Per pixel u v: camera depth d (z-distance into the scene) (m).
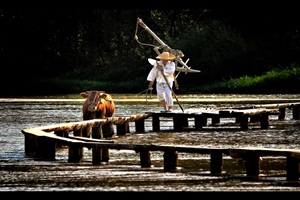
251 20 87.31
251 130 37.12
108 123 34.62
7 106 57.00
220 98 64.88
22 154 28.05
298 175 21.97
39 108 54.41
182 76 88.94
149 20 103.62
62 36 103.12
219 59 87.44
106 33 103.94
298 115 44.69
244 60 86.44
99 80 99.94
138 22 38.03
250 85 77.25
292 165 21.95
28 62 102.69
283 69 80.69
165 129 38.72
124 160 26.41
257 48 86.88
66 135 31.19
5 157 27.20
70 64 105.00
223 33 89.56
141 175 22.98
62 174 23.25
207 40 91.94
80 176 22.86
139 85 87.00
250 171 22.83
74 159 25.95
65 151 29.08
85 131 32.50
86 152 28.75
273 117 46.25
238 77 84.88
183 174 23.16
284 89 75.75
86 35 104.25
